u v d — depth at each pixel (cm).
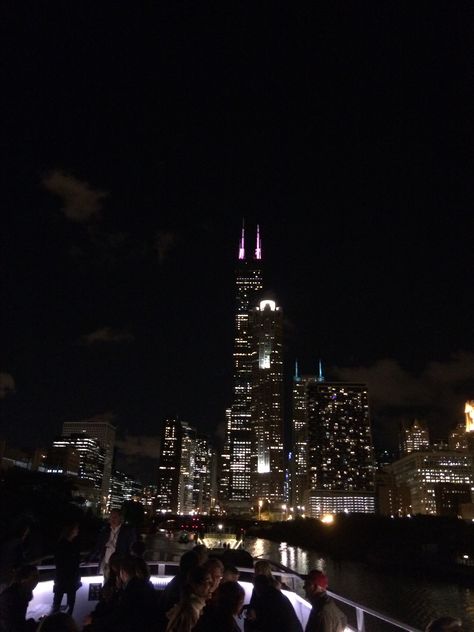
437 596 9381
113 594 982
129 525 1364
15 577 885
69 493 13838
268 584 867
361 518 19125
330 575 12119
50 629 555
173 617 627
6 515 8444
